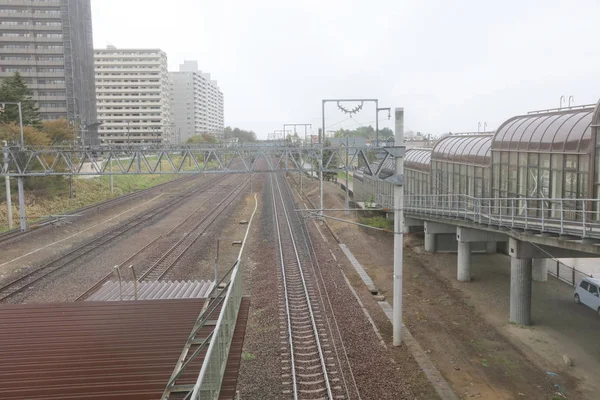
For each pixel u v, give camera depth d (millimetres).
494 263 28656
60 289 21703
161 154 25297
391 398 12539
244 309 12570
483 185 26219
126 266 26094
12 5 89688
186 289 16141
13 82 50031
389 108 20734
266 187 75562
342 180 70188
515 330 18359
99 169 27391
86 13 101438
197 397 6672
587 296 20766
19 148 31656
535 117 22766
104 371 8883
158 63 152250
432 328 18359
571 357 16047
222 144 30438
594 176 17344
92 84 104000
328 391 12352
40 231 33781
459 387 13875
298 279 23172
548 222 18844
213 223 40844
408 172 40531
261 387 12836
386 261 28734
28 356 9422
